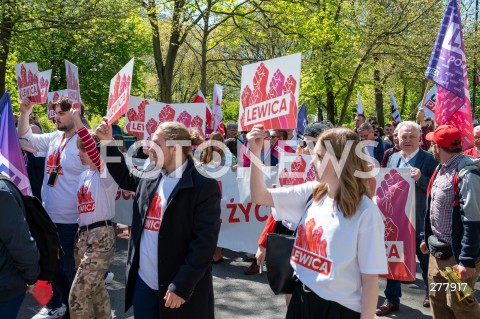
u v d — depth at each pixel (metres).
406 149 5.07
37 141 4.82
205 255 2.72
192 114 7.30
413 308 5.03
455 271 3.36
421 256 5.02
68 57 27.23
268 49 26.77
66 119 4.36
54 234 3.03
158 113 7.25
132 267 2.95
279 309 4.93
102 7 14.39
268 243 2.60
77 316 3.69
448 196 3.52
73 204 4.29
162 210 2.85
